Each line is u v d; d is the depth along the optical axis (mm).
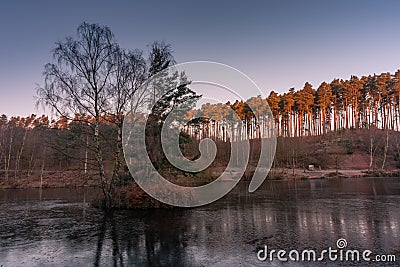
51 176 33625
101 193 17922
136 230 10750
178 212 14539
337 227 10445
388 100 59844
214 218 12773
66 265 7148
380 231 9727
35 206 17656
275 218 12422
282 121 50188
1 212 15602
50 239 9727
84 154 23453
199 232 10219
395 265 6586
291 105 50625
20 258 7762
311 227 10555
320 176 35594
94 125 17031
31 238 9906
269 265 6754
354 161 46375
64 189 27938
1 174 37062
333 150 49531
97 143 16500
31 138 38500
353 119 67062
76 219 13219
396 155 45594
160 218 13031
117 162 16609
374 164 44625
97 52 16141
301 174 37250
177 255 7668
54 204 18375
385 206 14828
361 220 11531
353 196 18969
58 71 15461
